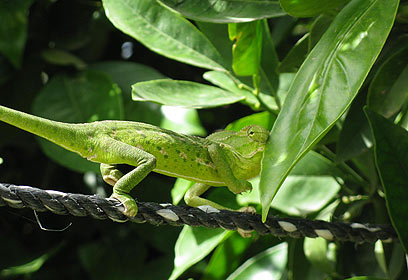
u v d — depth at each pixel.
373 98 1.59
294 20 1.76
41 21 1.90
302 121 1.47
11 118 1.48
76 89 1.81
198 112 1.92
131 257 1.85
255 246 1.78
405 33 1.63
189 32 1.69
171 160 1.51
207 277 1.76
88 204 1.49
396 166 1.53
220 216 1.53
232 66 1.66
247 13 1.59
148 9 1.69
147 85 1.63
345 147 1.61
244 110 1.92
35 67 1.88
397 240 1.57
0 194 1.47
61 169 1.91
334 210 1.69
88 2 1.92
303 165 1.71
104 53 1.99
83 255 1.84
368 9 1.48
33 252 1.86
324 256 1.67
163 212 1.51
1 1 1.82
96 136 1.50
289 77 1.75
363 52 1.47
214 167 1.52
